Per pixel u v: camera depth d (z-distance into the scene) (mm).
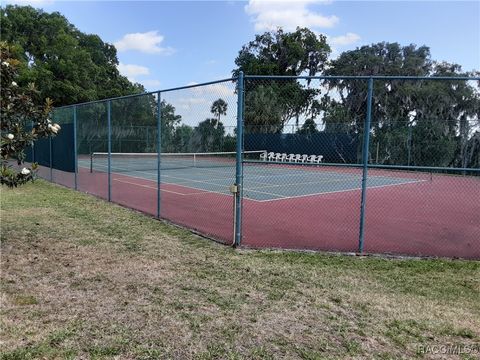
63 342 3480
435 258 6188
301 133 16203
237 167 6484
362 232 6418
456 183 18812
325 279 5160
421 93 23328
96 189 13734
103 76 54219
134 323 3865
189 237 7211
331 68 48094
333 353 3398
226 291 4715
